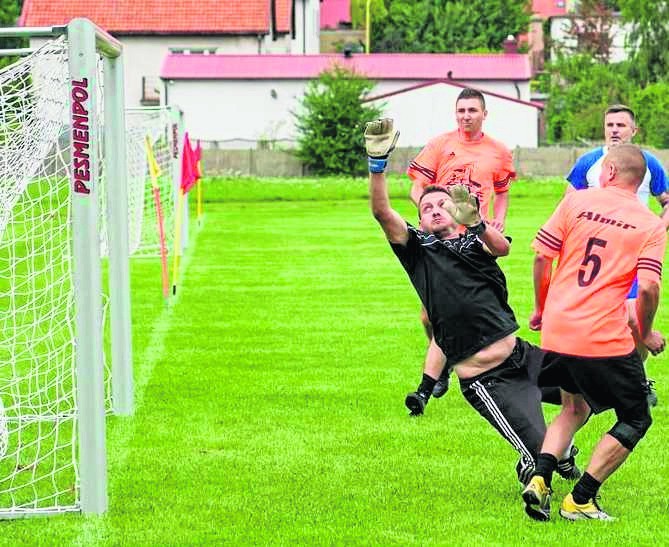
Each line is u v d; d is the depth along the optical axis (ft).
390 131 36.22
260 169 311.47
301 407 53.06
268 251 128.06
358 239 142.82
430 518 36.81
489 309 38.32
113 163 49.60
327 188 252.62
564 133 430.20
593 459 36.22
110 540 34.88
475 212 36.52
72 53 35.99
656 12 435.53
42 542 34.78
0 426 46.26
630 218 36.01
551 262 37.55
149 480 41.29
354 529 35.73
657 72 436.35
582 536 34.99
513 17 604.08
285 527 35.99
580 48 596.70
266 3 377.50
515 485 40.55
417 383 58.44
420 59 355.77
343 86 309.01
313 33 451.94
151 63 376.48
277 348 68.69
